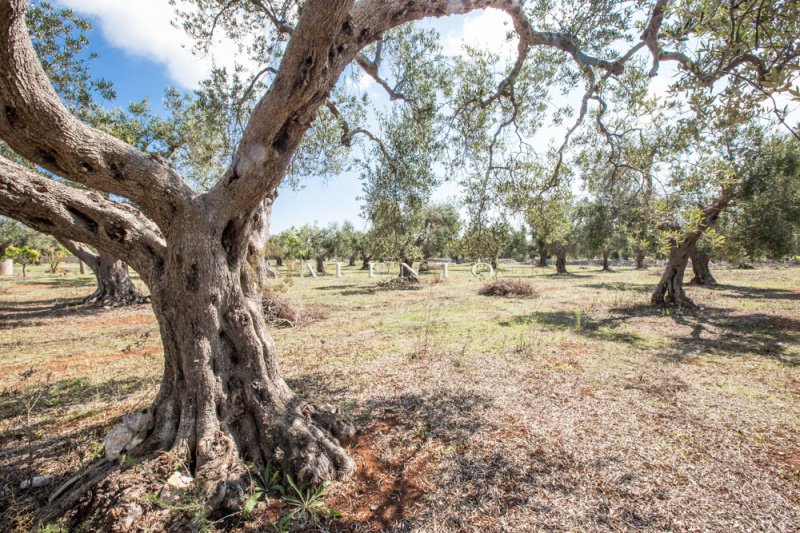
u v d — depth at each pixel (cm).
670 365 543
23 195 224
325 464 264
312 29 203
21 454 317
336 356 618
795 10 152
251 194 267
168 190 258
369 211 623
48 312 1167
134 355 666
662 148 342
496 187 512
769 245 975
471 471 281
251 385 289
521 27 339
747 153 872
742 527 220
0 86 175
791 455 300
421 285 1867
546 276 2433
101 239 267
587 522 226
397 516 233
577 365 545
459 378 493
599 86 374
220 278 279
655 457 300
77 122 218
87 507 219
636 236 428
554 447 316
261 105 234
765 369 523
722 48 182
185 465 251
